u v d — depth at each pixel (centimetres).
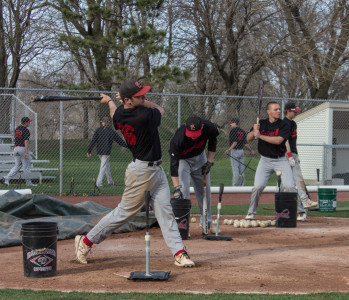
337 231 2153
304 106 6994
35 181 4256
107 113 4322
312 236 2019
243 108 4931
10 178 3791
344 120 5097
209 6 5959
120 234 2078
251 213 2358
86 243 1472
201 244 1827
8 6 6047
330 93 8050
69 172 4869
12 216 1991
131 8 5200
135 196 1381
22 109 4959
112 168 5100
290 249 1728
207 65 7000
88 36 5275
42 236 1309
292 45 5950
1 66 6353
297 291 1180
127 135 1331
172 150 1856
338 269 1414
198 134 1739
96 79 5794
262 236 2017
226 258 1565
